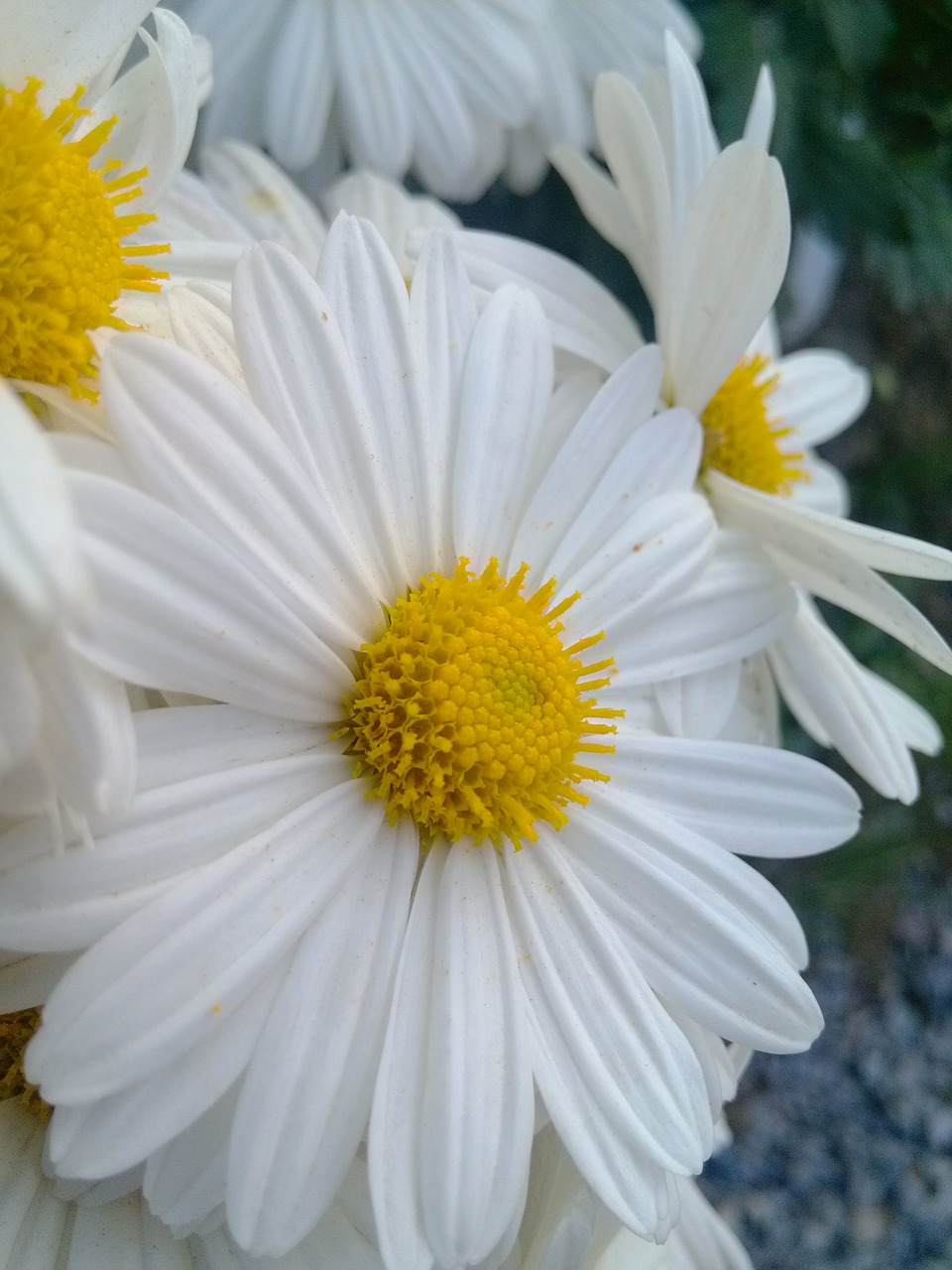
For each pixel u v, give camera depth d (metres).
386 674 0.08
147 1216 0.08
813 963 0.31
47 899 0.06
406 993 0.07
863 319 0.31
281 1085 0.07
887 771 0.11
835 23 0.16
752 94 0.15
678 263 0.10
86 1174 0.06
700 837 0.09
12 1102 0.08
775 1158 0.30
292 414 0.07
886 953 0.32
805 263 0.22
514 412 0.09
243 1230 0.06
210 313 0.08
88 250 0.07
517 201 0.17
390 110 0.13
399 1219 0.07
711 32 0.16
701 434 0.10
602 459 0.09
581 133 0.14
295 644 0.07
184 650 0.06
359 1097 0.07
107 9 0.07
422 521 0.08
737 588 0.10
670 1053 0.08
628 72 0.14
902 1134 0.30
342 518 0.08
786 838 0.09
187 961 0.06
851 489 0.30
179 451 0.06
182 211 0.10
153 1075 0.06
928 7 0.16
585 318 0.11
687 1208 0.11
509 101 0.13
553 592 0.09
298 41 0.13
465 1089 0.07
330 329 0.07
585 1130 0.08
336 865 0.07
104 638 0.06
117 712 0.06
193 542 0.06
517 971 0.08
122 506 0.06
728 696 0.10
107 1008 0.06
